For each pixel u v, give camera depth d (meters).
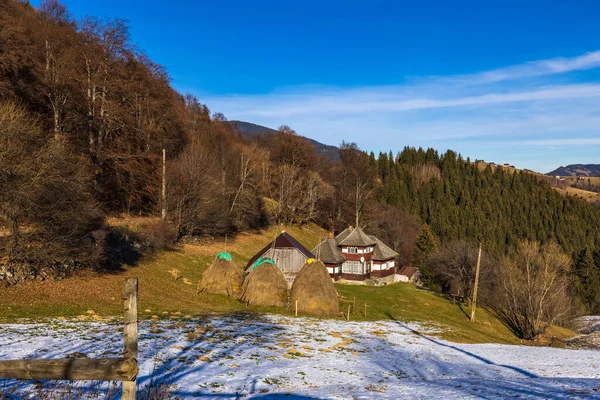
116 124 54.78
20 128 32.59
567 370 26.33
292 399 14.62
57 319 25.70
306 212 100.44
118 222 50.81
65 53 49.84
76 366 6.95
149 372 17.02
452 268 67.81
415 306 54.16
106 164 54.78
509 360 30.03
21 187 30.75
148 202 64.19
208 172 64.81
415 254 93.81
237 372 18.61
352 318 41.22
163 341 22.98
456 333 41.22
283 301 42.00
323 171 126.62
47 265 34.41
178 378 16.61
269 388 16.48
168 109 67.25
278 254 53.75
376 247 76.38
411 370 23.72
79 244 38.47
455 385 18.70
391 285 67.75
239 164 85.69
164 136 66.25
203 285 43.25
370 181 119.50
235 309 37.78
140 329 25.53
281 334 29.20
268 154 106.62
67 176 36.56
